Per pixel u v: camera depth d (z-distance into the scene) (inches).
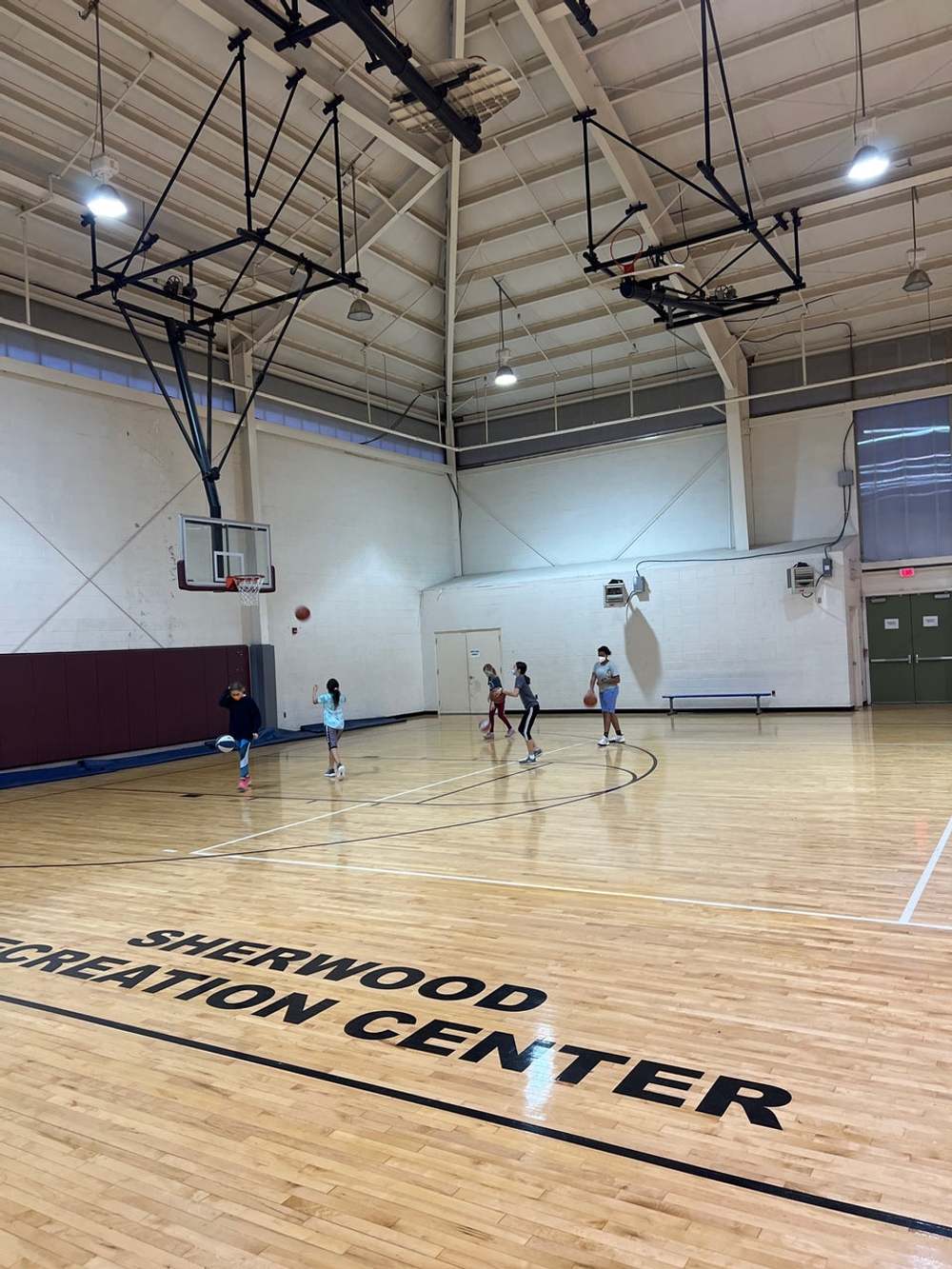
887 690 643.5
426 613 759.1
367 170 488.1
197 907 211.5
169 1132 109.5
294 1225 89.4
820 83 421.1
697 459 690.2
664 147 464.8
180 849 280.4
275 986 157.8
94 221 431.5
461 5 392.5
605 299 619.8
